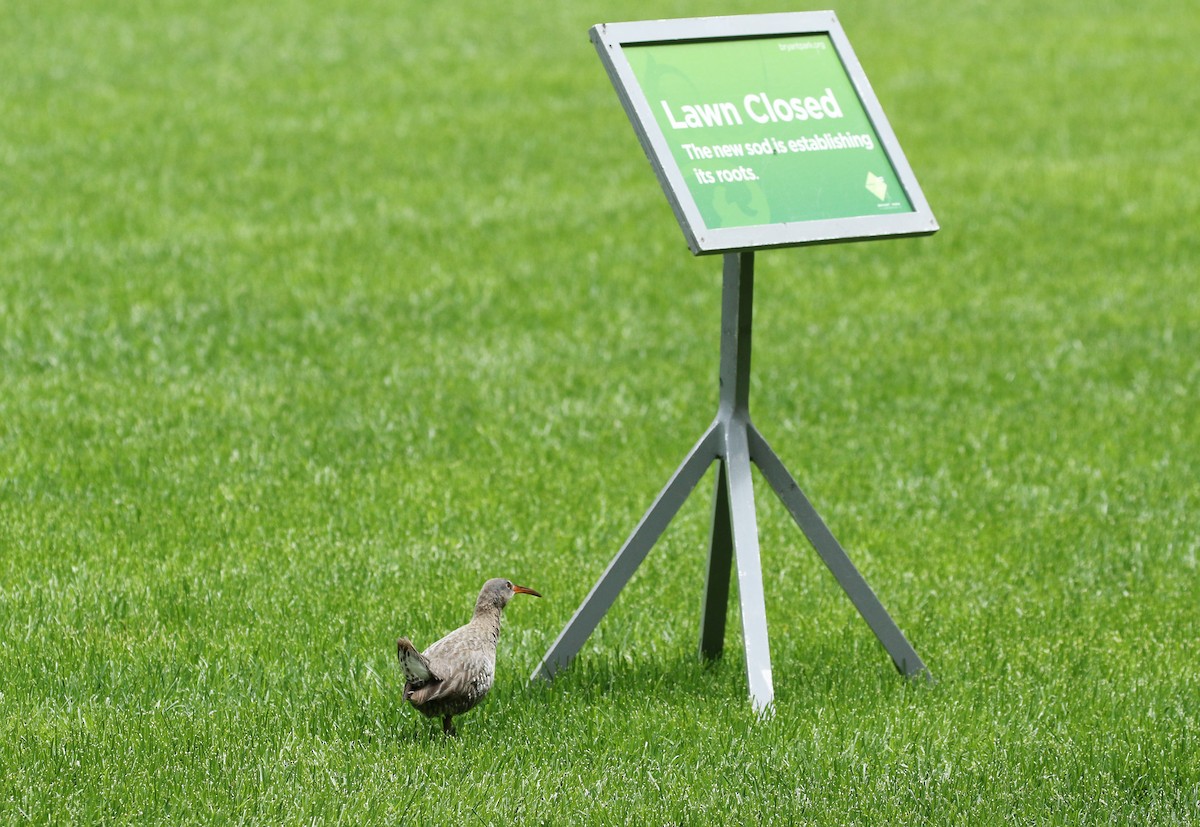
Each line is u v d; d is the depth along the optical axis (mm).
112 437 13648
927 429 14922
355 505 12023
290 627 9461
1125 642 9898
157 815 6918
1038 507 12719
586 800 7168
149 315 18344
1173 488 13320
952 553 11555
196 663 8898
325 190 26375
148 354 16609
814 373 17031
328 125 31438
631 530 11883
